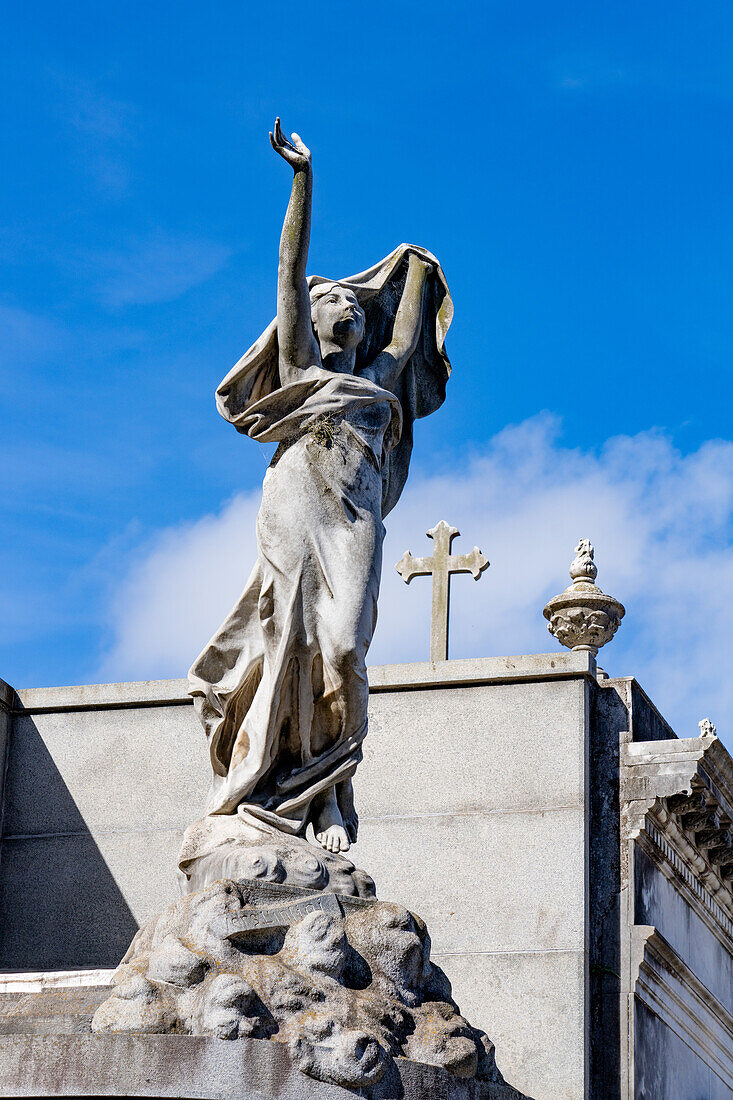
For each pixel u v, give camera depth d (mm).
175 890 11938
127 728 12414
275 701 9398
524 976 10711
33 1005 8742
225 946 8375
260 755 9344
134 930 11938
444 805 11258
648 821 11016
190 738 12258
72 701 12523
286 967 8375
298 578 9477
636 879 10859
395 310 10766
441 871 11109
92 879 12125
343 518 9641
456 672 11461
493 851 11062
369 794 11406
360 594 9461
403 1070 8320
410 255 10914
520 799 11133
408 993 8742
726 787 11430
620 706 11266
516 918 10875
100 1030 8148
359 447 9812
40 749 12523
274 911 8578
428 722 11453
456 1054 8586
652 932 10695
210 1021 8023
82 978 9203
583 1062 10430
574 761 11109
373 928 8758
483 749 11297
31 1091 7938
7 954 12117
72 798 12352
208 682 9648
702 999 11773
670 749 11055
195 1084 7883
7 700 12578
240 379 9844
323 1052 8062
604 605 11992
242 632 9711
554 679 11312
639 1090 10492
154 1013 8125
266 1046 7988
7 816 12438
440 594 12094
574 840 10938
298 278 9727
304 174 9641
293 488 9648
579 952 10672
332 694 9453
